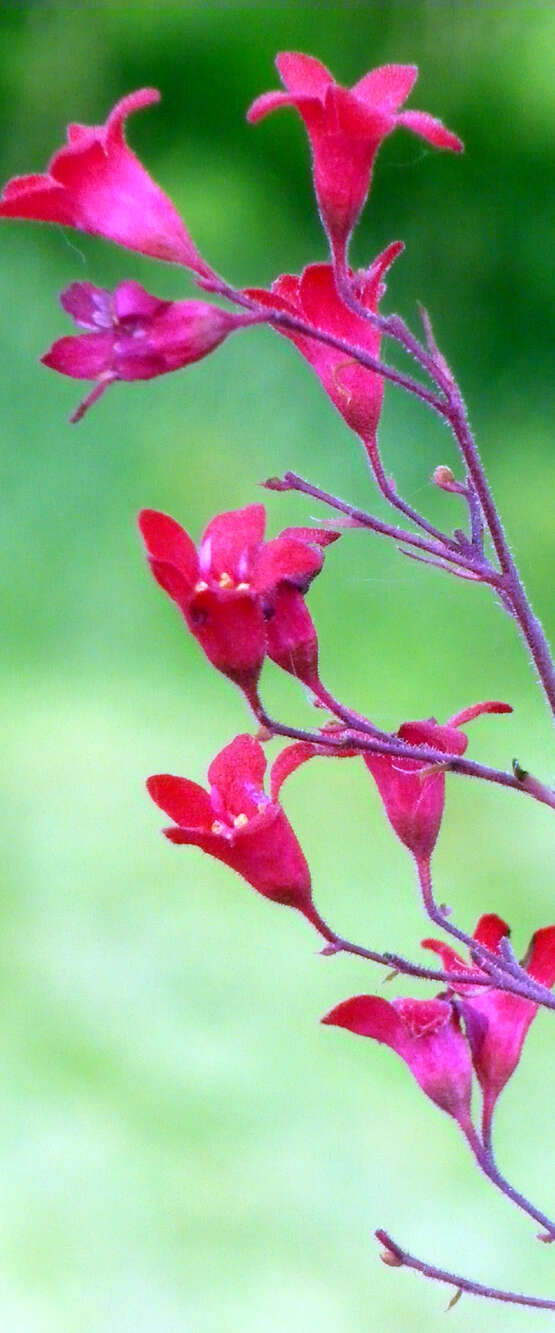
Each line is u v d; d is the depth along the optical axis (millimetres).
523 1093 548
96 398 215
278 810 230
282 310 230
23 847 743
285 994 621
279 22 1704
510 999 239
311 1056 578
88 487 1164
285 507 1146
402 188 1637
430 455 1244
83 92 1747
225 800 236
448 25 1668
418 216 1637
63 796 790
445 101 1653
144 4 1708
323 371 229
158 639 1053
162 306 215
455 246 1623
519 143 1632
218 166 1699
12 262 1320
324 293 228
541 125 1627
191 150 1722
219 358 1232
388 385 1272
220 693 974
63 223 222
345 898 687
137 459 1174
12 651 1028
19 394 1206
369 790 790
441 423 1266
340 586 1060
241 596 223
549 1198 505
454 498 1193
